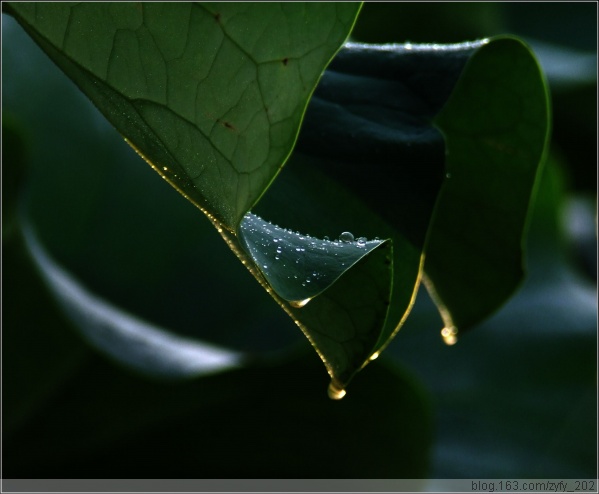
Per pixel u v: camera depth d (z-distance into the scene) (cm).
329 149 124
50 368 154
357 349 112
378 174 124
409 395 153
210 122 108
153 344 159
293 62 107
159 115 110
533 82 129
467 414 198
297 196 122
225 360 157
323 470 163
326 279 111
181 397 157
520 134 130
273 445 163
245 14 108
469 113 130
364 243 114
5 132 143
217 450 164
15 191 146
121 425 161
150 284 203
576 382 201
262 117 107
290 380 154
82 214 202
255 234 111
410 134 126
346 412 157
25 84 201
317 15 107
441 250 133
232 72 108
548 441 194
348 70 128
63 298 152
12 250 147
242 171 108
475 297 133
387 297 112
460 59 129
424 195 124
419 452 158
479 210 132
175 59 109
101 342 151
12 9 112
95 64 111
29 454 163
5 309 151
